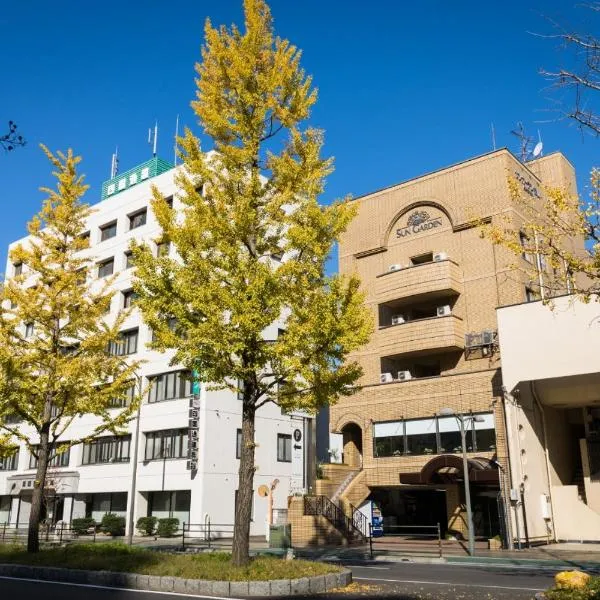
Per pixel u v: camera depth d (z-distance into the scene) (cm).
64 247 2059
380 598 1092
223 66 1470
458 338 2861
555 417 2838
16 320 1908
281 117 1455
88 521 3500
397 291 3019
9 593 1139
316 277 1387
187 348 1311
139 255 1352
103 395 1883
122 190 4372
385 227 3297
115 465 3606
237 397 3444
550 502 2577
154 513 3450
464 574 1530
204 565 1262
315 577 1176
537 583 1333
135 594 1124
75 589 1198
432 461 2392
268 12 1521
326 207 1431
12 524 4100
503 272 2847
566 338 2411
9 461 4362
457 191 3070
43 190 2073
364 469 2988
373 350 3177
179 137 1430
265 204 1445
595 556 1956
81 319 1952
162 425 3416
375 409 3025
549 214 1274
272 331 3438
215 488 3209
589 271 1187
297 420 3756
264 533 3391
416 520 3075
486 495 2711
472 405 2695
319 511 2647
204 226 1355
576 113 1030
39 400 1870
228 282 1346
